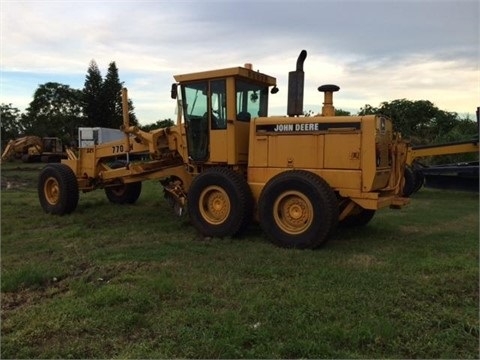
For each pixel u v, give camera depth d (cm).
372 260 640
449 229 880
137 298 486
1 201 1266
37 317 446
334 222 695
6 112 6519
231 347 385
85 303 479
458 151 1364
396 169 797
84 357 380
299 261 634
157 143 963
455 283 535
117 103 7369
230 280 548
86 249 724
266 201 732
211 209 802
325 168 733
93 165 1084
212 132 834
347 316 441
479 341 399
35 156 3800
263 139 781
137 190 1190
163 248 713
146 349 388
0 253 704
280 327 418
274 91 902
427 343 393
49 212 1048
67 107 7856
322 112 797
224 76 809
